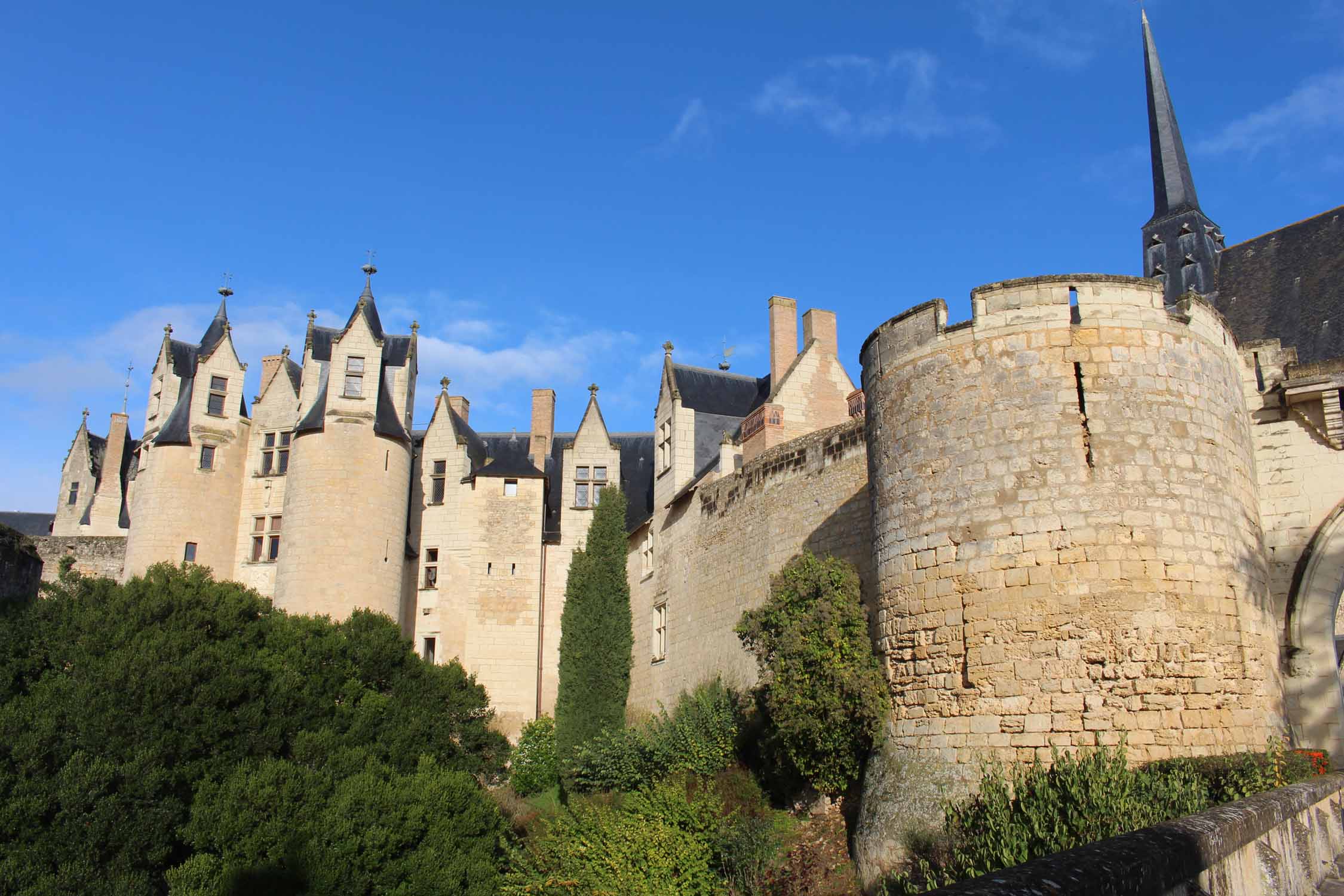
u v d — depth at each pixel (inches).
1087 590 503.2
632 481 1577.3
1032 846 415.2
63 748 719.1
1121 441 521.3
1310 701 565.9
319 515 1339.8
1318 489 594.9
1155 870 223.0
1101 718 487.8
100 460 2016.5
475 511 1462.8
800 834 671.1
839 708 593.0
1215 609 511.2
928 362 577.3
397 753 925.2
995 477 536.1
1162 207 1194.6
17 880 637.3
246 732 811.4
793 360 1288.1
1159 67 1256.8
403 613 1423.5
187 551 1427.2
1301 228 982.4
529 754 1254.3
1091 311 542.0
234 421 1504.7
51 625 826.2
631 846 679.1
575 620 1320.1
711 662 1066.1
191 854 741.9
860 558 839.7
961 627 532.1
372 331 1432.1
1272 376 626.5
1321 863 369.1
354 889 714.2
